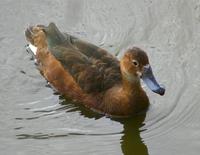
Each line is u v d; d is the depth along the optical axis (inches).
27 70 546.3
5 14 599.2
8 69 547.8
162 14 602.5
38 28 559.2
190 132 479.5
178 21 594.9
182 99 512.1
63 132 484.7
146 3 613.0
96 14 604.4
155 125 490.0
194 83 527.5
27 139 478.0
